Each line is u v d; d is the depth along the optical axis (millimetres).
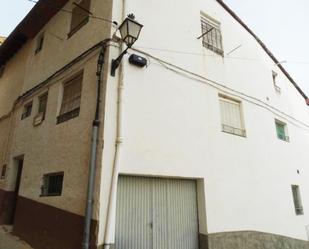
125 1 5832
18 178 8195
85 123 5230
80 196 4758
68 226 4836
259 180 7539
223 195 6332
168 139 5578
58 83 6797
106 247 4098
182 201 5812
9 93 10328
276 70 10984
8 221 7734
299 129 11164
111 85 4980
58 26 7918
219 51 7953
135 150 4965
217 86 7328
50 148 6301
